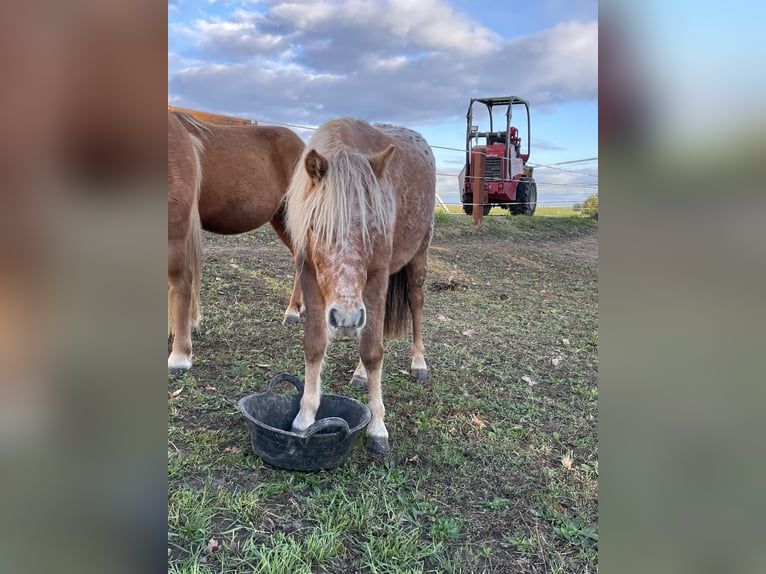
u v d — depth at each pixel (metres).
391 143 3.12
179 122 3.48
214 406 3.02
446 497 2.38
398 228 3.09
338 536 2.01
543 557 2.02
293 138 4.46
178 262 3.37
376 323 2.65
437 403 3.38
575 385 3.95
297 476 2.39
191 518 1.97
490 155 10.51
